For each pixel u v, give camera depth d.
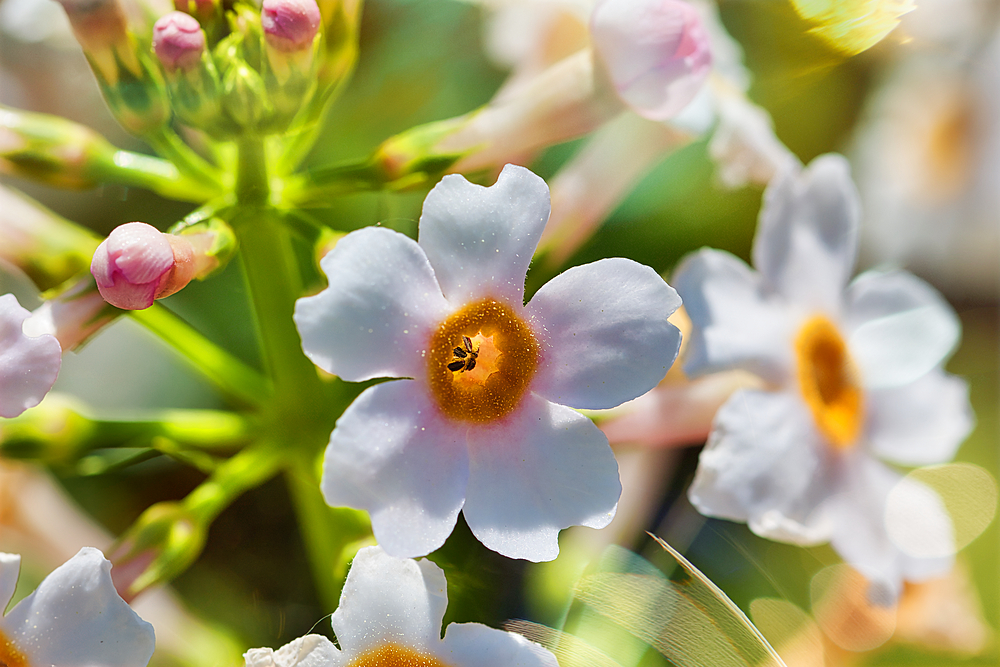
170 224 0.21
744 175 0.21
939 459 0.21
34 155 0.20
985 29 0.22
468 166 0.20
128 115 0.19
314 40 0.19
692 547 0.20
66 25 0.21
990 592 0.21
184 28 0.19
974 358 0.24
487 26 0.21
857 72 0.23
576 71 0.20
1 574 0.18
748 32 0.21
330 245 0.20
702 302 0.20
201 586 0.20
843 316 0.21
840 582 0.20
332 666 0.18
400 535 0.18
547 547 0.18
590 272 0.19
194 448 0.20
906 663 0.21
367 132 0.22
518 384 0.19
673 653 0.19
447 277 0.18
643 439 0.21
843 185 0.21
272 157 0.20
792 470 0.20
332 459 0.18
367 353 0.18
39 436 0.20
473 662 0.18
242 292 0.21
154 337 0.23
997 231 0.24
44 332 0.19
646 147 0.21
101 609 0.18
